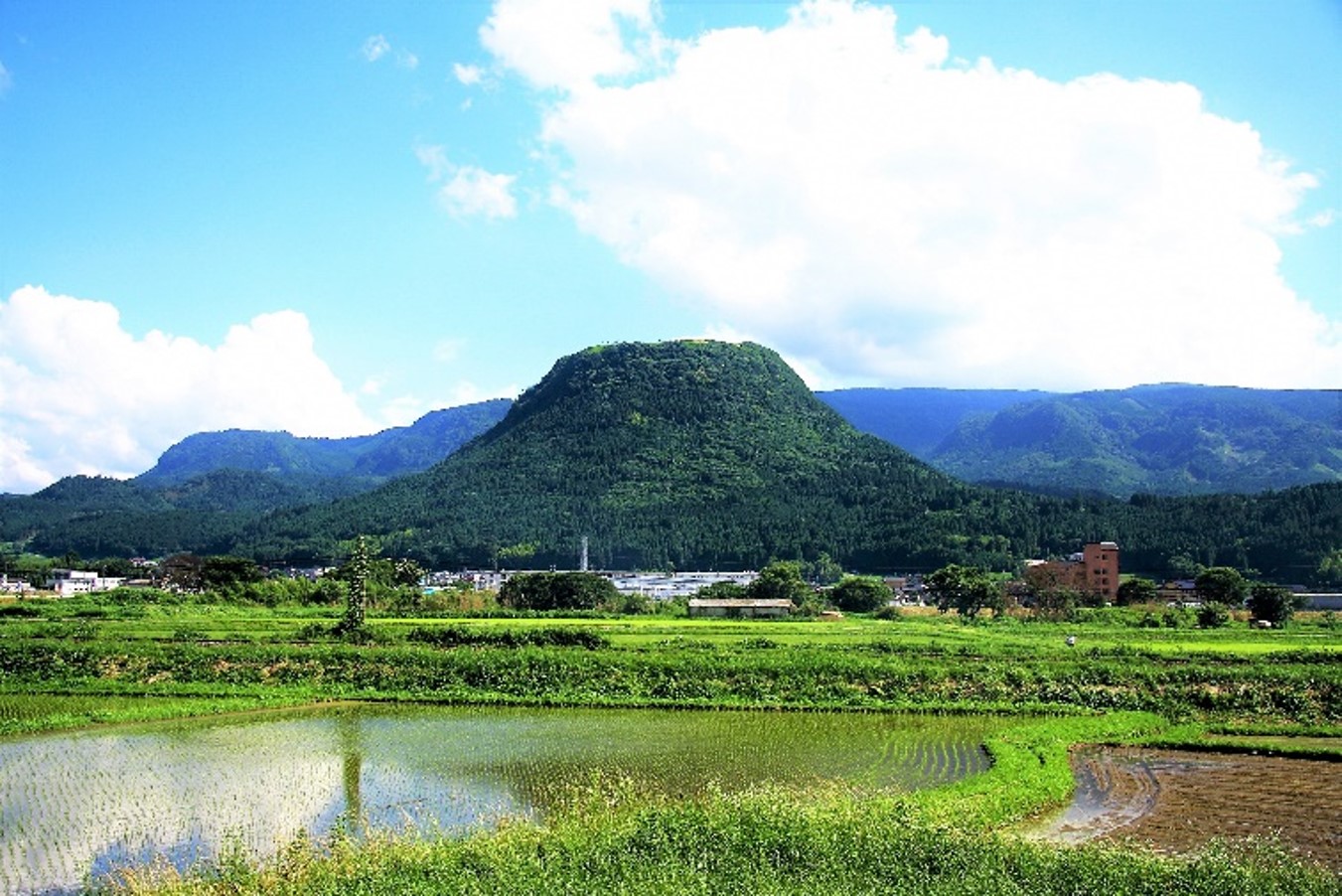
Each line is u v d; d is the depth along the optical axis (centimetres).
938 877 2166
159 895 2273
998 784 3431
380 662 6172
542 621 10025
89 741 4519
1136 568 19012
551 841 2373
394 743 4488
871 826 2441
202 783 3691
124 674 6122
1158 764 4194
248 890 2186
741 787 3647
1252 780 3891
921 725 5044
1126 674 5794
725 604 12006
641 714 5353
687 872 2105
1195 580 15738
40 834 3034
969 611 11850
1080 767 4112
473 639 7381
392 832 2720
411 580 14600
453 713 5362
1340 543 16812
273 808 3341
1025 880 2175
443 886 2050
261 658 6266
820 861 2219
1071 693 5656
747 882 2062
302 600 11600
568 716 5275
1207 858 2325
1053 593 12650
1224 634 9075
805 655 6438
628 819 2555
